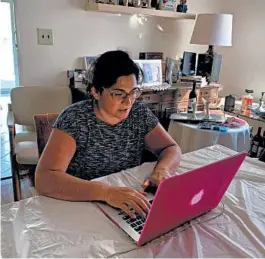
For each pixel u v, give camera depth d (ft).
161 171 3.51
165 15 8.83
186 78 9.23
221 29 8.76
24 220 2.66
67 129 3.49
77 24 8.10
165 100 8.59
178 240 2.52
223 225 2.75
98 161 3.76
